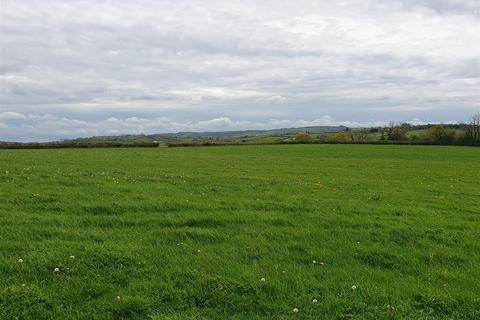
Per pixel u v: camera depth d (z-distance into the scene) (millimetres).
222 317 7660
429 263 10984
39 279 8766
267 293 8625
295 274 9688
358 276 9805
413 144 111000
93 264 9602
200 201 17906
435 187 28219
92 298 8164
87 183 21391
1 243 10664
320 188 25078
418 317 7812
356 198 21281
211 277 9070
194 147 93188
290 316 7762
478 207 19938
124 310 7742
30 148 84875
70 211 14930
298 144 107438
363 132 142875
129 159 46531
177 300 8180
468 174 39500
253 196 20297
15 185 19578
